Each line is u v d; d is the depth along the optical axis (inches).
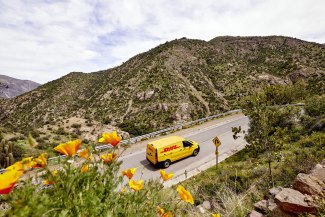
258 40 6973.4
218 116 1619.1
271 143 296.2
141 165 698.2
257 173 338.6
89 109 4001.0
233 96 3846.0
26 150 814.5
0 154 678.5
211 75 4722.0
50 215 43.1
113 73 5733.3
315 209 106.0
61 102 4734.3
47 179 49.6
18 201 37.4
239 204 145.7
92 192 53.7
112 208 57.9
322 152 267.0
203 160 716.0
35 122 3912.4
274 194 154.5
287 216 112.1
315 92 2751.0
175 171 642.2
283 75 4254.4
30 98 4933.6
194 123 1418.6
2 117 4503.0
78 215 47.3
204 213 143.9
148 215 64.5
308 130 671.1
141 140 1037.8
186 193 73.0
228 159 686.5
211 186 272.5
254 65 5324.8
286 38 6806.1
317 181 127.4
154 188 71.1
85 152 60.3
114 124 3260.3
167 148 677.9
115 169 62.8
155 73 4343.0
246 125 1247.5
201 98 3814.0
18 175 38.9
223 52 6117.1
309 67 4050.2
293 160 279.9
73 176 52.7
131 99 3838.6
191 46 5802.2
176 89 3858.3
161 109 3385.8
